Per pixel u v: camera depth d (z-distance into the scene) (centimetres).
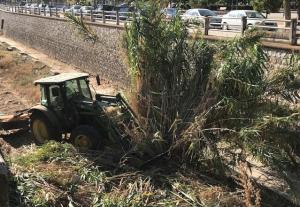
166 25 1148
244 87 1016
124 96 1237
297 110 1041
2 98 2170
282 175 964
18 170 993
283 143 989
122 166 1041
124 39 1198
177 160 1066
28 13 4578
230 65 1032
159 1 1166
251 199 899
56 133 1245
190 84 1099
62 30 3369
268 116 977
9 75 2841
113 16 2542
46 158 1080
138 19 1133
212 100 1036
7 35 5609
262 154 928
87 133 1150
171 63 1119
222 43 1127
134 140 1080
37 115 1277
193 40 1152
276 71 1091
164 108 1086
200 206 880
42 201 886
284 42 1423
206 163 1021
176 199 910
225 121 1022
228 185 974
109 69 2500
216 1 4447
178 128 1055
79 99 1252
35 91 2156
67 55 3281
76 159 1082
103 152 1113
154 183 972
